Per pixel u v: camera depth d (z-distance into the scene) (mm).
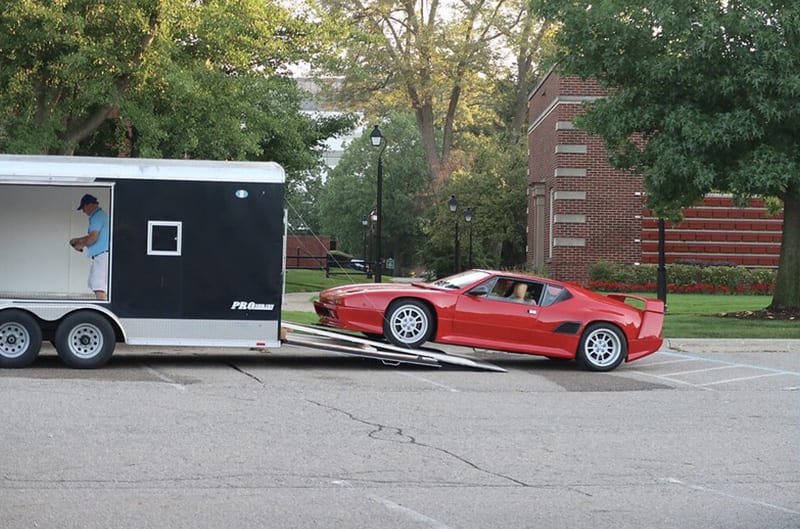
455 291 16234
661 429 10781
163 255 14633
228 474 8094
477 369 15844
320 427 10297
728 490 8000
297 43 26203
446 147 62812
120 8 19953
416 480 8094
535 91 44844
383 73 57219
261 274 14797
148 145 22125
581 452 9422
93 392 12094
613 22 23188
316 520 6770
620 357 16234
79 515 6746
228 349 17938
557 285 16500
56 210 16156
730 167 23125
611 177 38375
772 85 21859
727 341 20156
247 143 23625
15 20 19469
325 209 88188
